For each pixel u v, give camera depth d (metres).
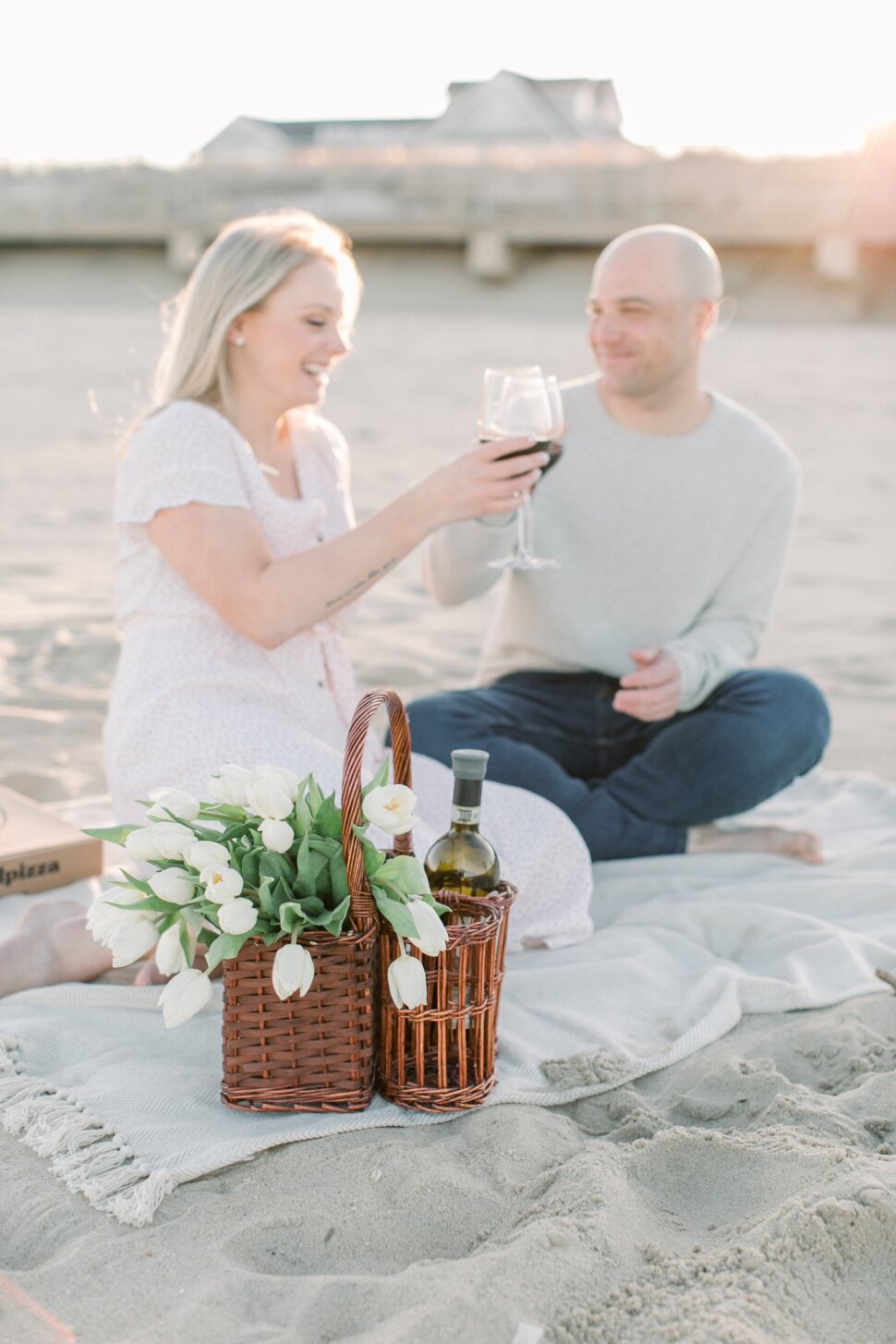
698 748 3.13
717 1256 1.68
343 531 2.91
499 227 28.86
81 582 6.19
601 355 3.16
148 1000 2.44
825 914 2.94
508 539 3.13
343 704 2.81
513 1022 2.40
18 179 32.81
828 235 26.59
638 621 3.29
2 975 2.47
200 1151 1.96
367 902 1.99
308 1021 2.04
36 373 14.66
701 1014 2.42
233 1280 1.68
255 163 31.66
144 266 32.69
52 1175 1.93
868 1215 1.71
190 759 2.55
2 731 4.20
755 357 17.52
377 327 22.42
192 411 2.60
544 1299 1.63
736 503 3.23
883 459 10.20
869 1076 2.16
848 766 4.10
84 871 3.01
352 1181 1.90
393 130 56.50
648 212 27.75
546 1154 2.00
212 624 2.64
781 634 5.61
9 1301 1.61
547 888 2.75
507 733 3.26
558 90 49.03
